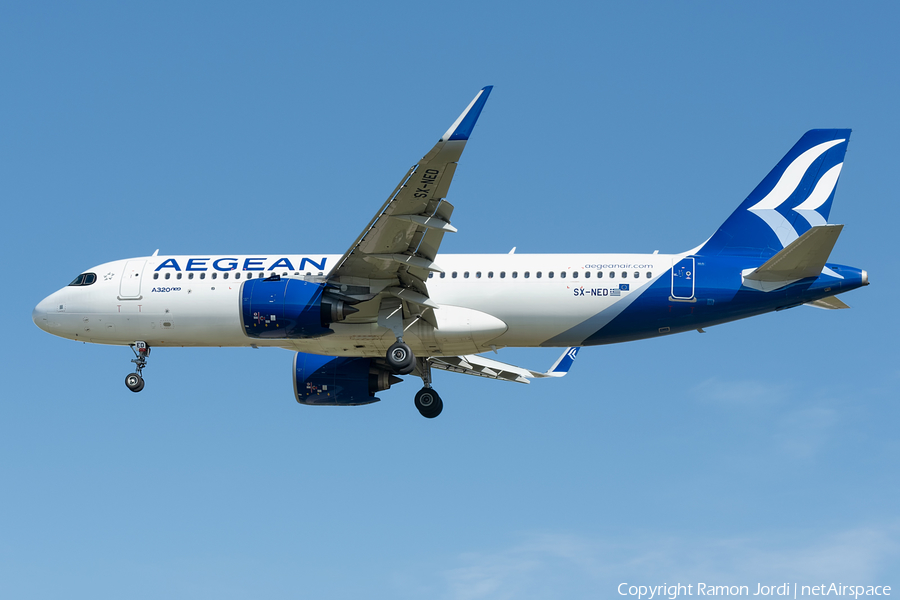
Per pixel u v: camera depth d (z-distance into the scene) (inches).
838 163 3769.7
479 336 3681.1
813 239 3324.3
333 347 3772.1
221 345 3909.9
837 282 3545.8
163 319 3843.5
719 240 3747.5
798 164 3782.0
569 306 3636.8
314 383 3993.6
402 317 3661.4
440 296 3690.9
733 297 3590.1
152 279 3860.7
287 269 3818.9
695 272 3629.4
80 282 3951.8
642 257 3695.9
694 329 3700.8
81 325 3900.1
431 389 4052.7
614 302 3624.5
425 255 3383.4
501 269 3703.3
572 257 3715.6
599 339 3727.9
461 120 2965.1
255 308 3555.6
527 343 3767.2
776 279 3560.5
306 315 3531.0
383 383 3996.1
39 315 3937.0
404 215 3213.6
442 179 3070.9
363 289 3548.2
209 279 3833.7
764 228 3737.7
